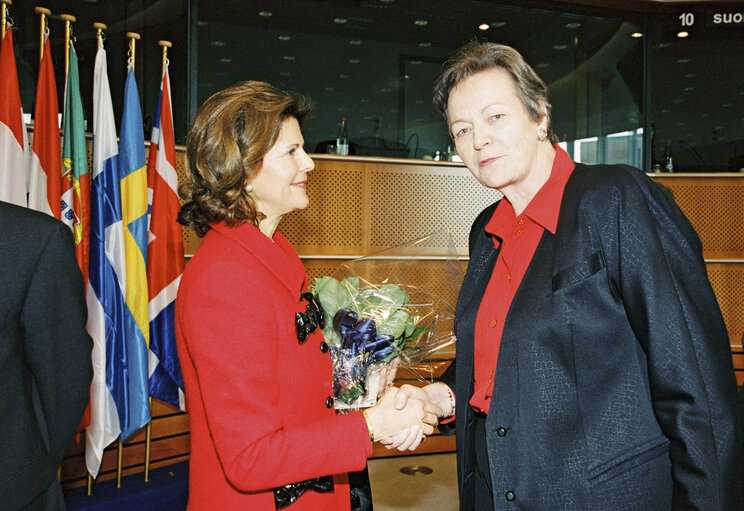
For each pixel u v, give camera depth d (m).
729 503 0.97
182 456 3.82
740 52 5.48
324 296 1.39
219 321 1.02
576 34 5.65
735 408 1.02
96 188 3.13
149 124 4.27
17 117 2.92
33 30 3.77
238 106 1.13
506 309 1.23
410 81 5.94
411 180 4.70
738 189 5.06
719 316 1.09
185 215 1.18
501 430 1.13
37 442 1.26
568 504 1.08
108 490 3.27
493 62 1.23
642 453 1.06
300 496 1.13
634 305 1.06
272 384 1.05
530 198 1.27
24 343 1.27
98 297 3.07
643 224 1.07
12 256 1.22
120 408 3.14
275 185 1.17
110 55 4.12
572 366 1.11
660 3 5.30
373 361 1.38
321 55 5.67
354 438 1.10
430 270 1.67
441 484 3.86
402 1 5.61
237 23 5.32
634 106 5.50
